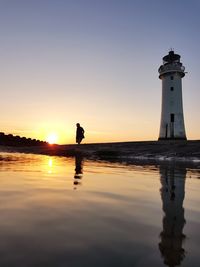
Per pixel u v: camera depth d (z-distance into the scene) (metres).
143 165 12.46
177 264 2.10
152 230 2.91
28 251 2.24
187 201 4.56
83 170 9.50
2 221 3.00
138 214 3.59
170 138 35.88
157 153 19.92
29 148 33.84
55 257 2.15
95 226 2.98
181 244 2.51
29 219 3.12
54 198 4.36
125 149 24.03
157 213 3.68
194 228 3.02
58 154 23.89
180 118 36.16
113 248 2.38
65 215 3.37
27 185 5.59
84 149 26.89
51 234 2.66
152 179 7.38
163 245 2.47
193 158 16.61
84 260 2.12
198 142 22.72
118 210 3.77
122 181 6.82
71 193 4.88
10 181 6.10
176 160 16.58
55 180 6.57
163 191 5.52
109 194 4.96
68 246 2.38
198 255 2.27
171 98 36.28
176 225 3.12
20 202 3.96
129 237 2.67
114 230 2.87
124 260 2.14
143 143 26.86
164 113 37.00
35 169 9.38
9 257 2.12
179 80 36.59
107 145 28.41
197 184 6.58
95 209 3.76
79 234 2.70
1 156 18.00
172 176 8.16
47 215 3.33
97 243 2.48
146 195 5.03
